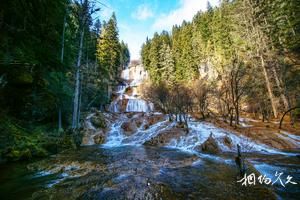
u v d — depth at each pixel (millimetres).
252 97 30125
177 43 60000
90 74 31406
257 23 29516
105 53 44750
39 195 6039
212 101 32812
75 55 26531
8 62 11609
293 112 25422
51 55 18000
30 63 13523
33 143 12688
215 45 45812
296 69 26016
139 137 21281
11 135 11719
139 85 57688
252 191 6250
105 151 15180
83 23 22078
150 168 9359
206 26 56656
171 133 19750
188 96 26766
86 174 8320
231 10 35312
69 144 16594
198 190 6355
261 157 12227
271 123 23859
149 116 28547
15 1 11805
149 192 6012
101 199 5551
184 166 9805
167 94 29422
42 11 14836
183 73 52031
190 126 21422
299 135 18281
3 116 12695
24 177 7992
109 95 44531
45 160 11180
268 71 29547
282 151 14312
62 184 7023
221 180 7430
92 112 30578
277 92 29703
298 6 22703
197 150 15180
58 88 18625
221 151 14688
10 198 5895
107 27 50312
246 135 18141
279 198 5777
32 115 16344
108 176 7867
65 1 21359
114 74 52281
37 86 15047
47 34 17219
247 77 29516
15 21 12812
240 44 35938
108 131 23672
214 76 38250
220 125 22141
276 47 29641
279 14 28031
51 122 19516
